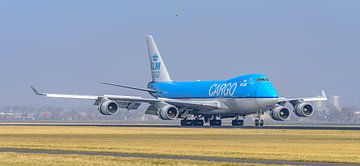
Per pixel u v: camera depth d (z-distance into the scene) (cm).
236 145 15475
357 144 15712
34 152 13688
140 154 13200
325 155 12925
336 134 19725
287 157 12525
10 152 13575
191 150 14012
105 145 15488
